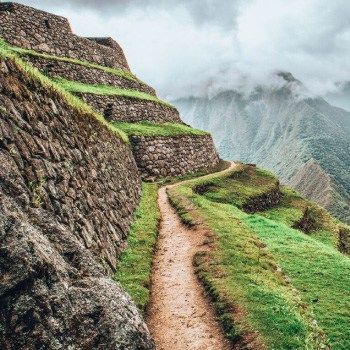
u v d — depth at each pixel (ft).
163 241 75.92
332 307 55.36
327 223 174.81
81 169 58.29
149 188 128.67
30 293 26.66
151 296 53.01
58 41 171.01
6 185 33.27
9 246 27.53
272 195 172.96
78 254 33.37
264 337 42.29
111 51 212.84
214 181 157.58
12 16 150.92
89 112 78.43
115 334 28.17
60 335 26.27
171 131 175.22
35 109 47.73
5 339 24.63
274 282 59.98
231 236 76.28
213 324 46.11
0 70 42.16
